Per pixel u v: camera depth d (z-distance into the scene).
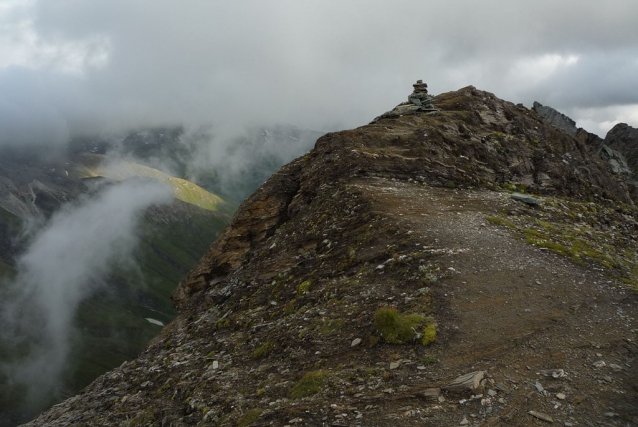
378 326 16.30
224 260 36.97
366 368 14.75
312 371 15.23
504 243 23.56
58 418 22.17
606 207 45.12
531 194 40.00
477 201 32.66
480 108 56.19
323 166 38.56
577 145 58.25
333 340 17.14
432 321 16.36
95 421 19.84
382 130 44.19
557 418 11.55
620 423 11.24
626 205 50.53
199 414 15.84
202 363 21.11
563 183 45.56
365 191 32.22
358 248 25.08
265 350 18.94
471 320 16.36
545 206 33.97
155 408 18.39
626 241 29.34
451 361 14.24
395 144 41.22
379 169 37.00
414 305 17.80
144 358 27.50
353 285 21.22
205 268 37.47
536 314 16.59
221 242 38.22
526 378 13.19
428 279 19.41
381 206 29.14
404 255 22.28
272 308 24.31
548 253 22.64
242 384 16.77
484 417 11.70
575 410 11.80
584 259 22.11
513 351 14.46
